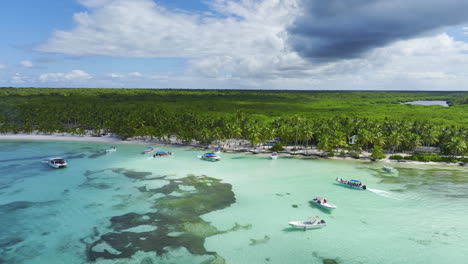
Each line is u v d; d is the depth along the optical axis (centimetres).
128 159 10550
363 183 7938
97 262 4169
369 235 5106
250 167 9556
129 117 16212
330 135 12175
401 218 5791
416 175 8762
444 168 9638
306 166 9788
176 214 5772
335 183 7931
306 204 6431
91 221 5428
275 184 7781
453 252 4616
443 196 6975
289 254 4459
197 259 4272
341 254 4506
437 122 15888
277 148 12206
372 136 11175
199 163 10019
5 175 8288
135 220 5484
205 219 5575
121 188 7238
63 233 4981
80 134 15938
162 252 4434
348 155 11312
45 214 5709
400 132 11906
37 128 17212
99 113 17562
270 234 5062
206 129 13175
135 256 4325
